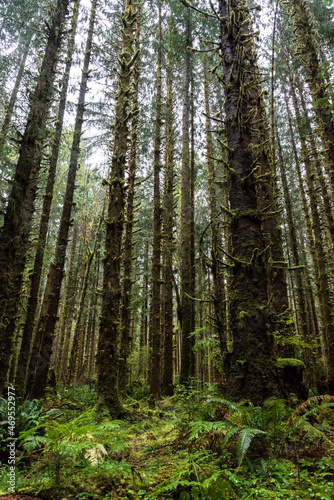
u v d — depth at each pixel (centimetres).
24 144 650
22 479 329
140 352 1474
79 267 1972
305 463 322
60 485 306
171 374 1157
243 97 598
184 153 1247
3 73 702
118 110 832
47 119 771
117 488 316
